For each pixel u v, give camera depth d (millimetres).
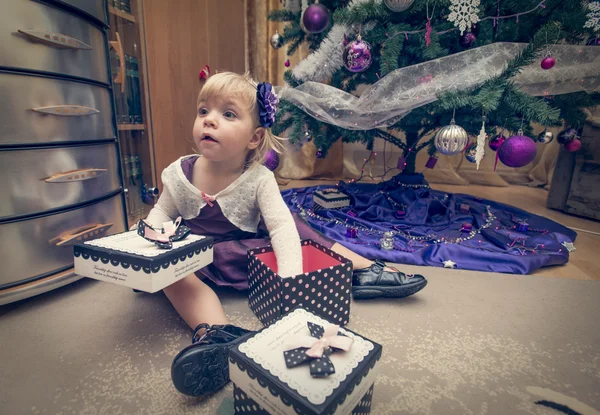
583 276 1160
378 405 610
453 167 2600
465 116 1351
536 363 730
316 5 1322
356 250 1273
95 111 989
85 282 1063
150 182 1571
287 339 541
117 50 1317
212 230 941
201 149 797
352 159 2834
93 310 908
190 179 908
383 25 1360
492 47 1207
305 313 615
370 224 1485
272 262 919
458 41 1265
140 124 1509
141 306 928
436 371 701
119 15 1341
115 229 1138
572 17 1184
